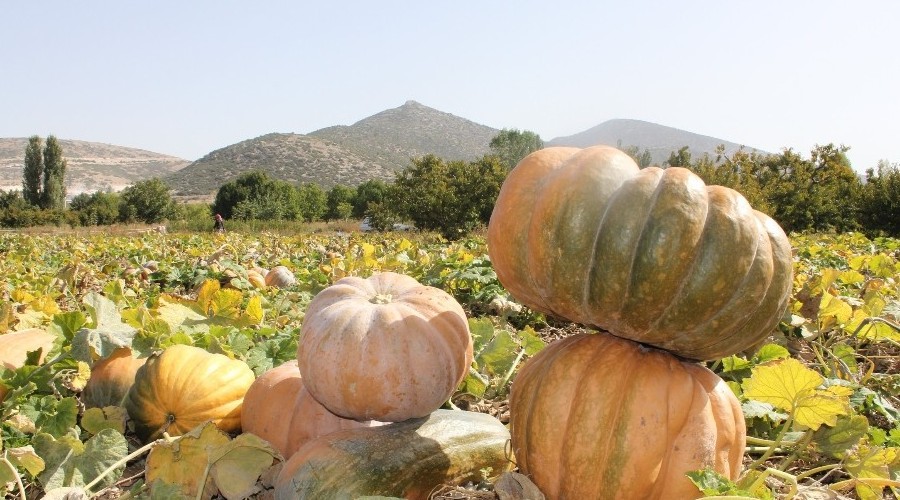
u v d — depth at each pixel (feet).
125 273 33.09
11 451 8.75
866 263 29.45
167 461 9.48
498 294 22.58
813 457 10.75
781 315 8.32
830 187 115.34
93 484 9.29
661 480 7.97
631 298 7.72
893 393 14.32
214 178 533.14
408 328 9.38
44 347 13.17
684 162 122.31
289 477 8.86
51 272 36.17
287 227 165.37
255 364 13.43
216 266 31.04
